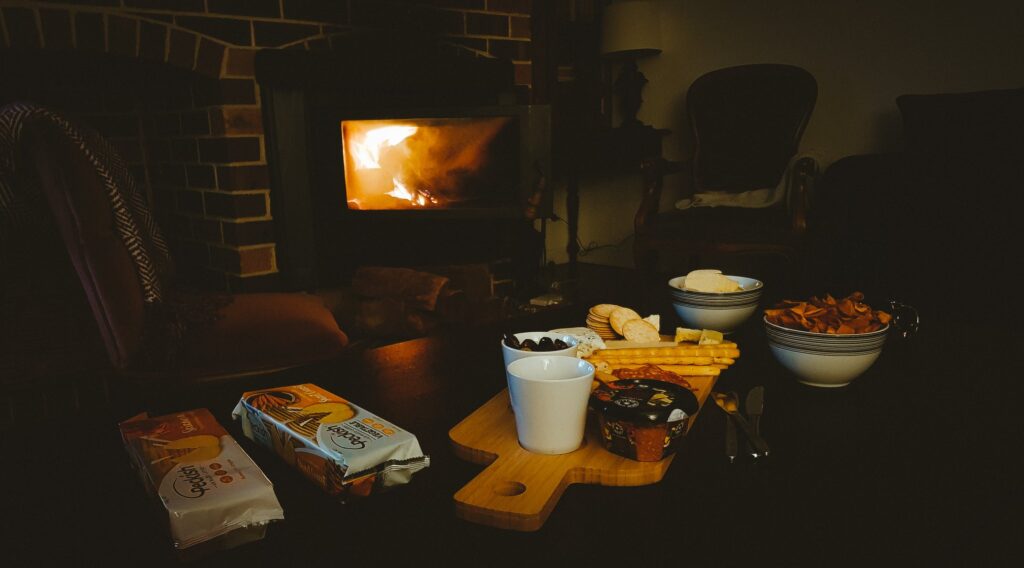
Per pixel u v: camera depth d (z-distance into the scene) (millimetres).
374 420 657
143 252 1322
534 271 2680
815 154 2516
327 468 588
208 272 2232
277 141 2074
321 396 731
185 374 1366
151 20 1828
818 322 818
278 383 903
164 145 2314
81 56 1854
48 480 644
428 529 535
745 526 519
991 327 1113
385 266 2332
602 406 629
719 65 3166
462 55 2457
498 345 1055
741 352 990
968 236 1738
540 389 613
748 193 2584
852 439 679
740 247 2328
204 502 509
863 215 1902
